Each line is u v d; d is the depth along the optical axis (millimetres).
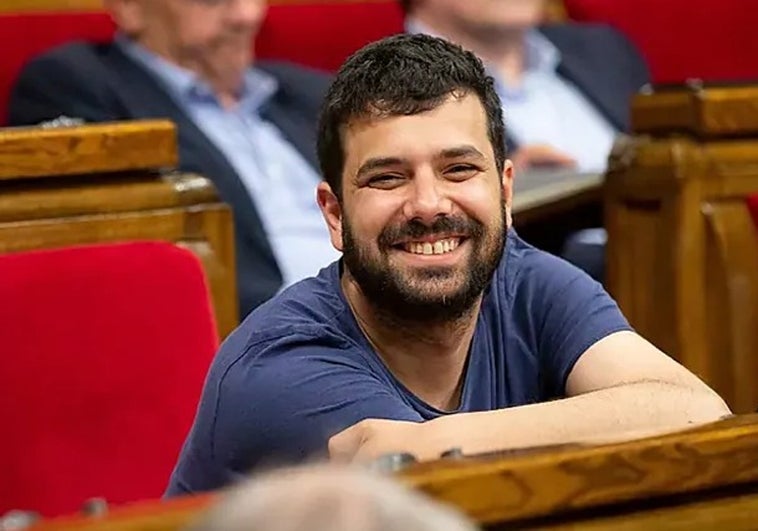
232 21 5348
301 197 5480
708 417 2539
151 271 3195
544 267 2893
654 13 6883
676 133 4441
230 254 3580
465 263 2623
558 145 6453
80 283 3125
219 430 2645
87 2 5832
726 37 6930
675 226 4367
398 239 2605
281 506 1076
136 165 3492
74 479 3062
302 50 5848
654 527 1861
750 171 4379
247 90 5527
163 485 3133
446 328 2664
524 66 6527
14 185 3389
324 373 2592
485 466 1742
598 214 5391
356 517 1070
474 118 2625
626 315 4516
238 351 2664
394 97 2590
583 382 2777
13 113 5188
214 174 5129
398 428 2371
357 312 2715
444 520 1083
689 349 4367
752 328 4324
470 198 2609
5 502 3010
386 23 6035
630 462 1827
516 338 2834
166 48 5336
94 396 3098
